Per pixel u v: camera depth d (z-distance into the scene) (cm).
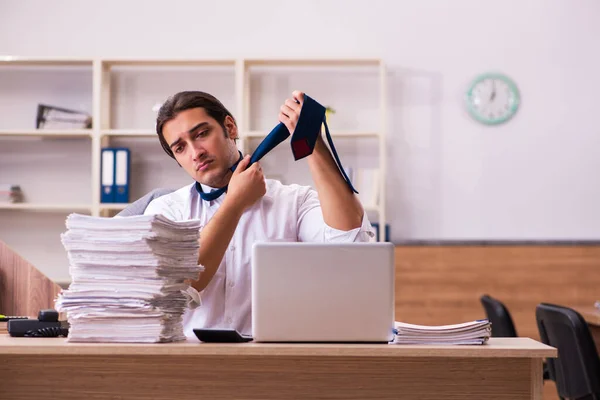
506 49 612
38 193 611
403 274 588
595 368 369
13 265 332
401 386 211
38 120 595
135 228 197
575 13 613
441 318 586
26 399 213
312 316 200
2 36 612
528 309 586
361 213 242
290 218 264
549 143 611
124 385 212
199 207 265
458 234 607
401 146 609
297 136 223
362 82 610
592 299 586
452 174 609
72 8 614
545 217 609
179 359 212
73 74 616
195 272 215
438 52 611
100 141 586
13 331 227
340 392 211
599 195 610
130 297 197
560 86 611
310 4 614
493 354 193
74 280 200
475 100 608
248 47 615
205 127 246
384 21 614
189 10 616
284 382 211
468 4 612
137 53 614
